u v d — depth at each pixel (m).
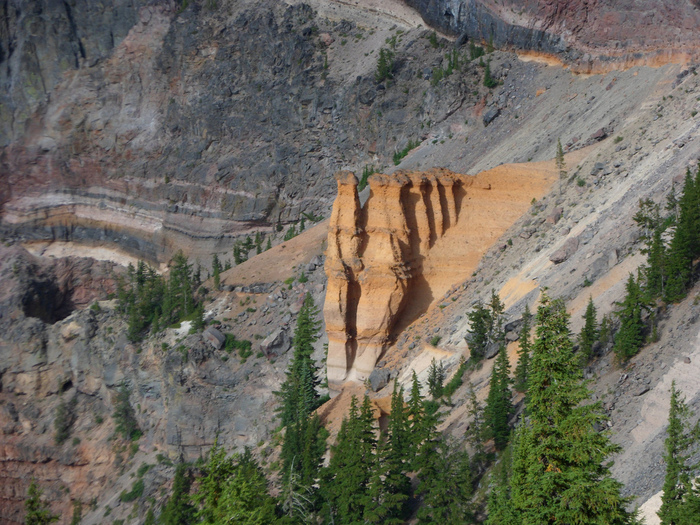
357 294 191.12
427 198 199.38
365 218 194.62
